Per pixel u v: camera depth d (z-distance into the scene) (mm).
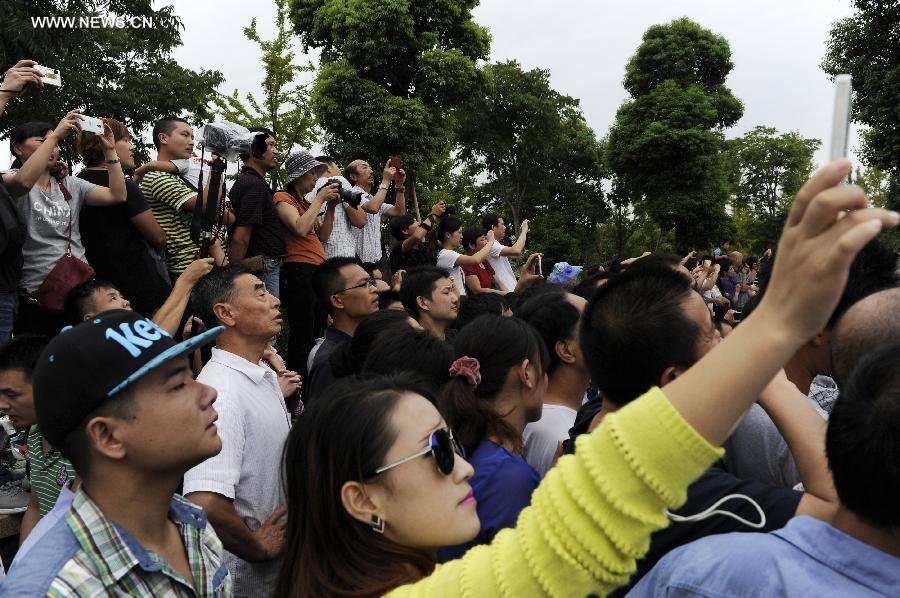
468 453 2357
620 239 42875
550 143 34062
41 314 4539
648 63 35656
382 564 1492
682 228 33000
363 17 19250
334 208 6625
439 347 2973
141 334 1733
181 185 5371
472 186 36188
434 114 20047
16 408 2912
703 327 1867
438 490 1502
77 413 1664
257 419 2906
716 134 35469
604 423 892
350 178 7934
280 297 6664
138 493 1733
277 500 2955
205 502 2590
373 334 3412
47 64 11164
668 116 32656
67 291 4449
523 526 944
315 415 1597
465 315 4844
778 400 1870
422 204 21562
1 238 4066
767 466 2174
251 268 3264
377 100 18906
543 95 33344
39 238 4500
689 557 1289
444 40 20859
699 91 33031
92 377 1654
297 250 6148
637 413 862
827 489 1673
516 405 2506
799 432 1796
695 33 35344
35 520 3160
